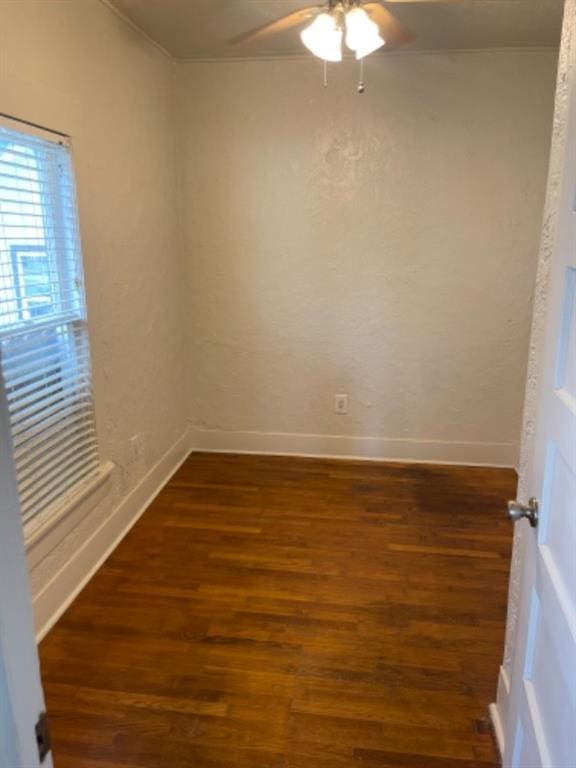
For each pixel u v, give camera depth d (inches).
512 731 49.6
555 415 40.1
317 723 67.4
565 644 35.4
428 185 129.6
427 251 133.3
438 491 128.8
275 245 137.3
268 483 132.5
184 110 131.6
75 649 79.4
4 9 69.4
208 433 151.6
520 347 136.4
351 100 127.2
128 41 105.8
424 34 111.7
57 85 81.7
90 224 93.0
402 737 65.6
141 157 113.7
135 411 115.1
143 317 117.6
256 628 83.7
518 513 45.1
